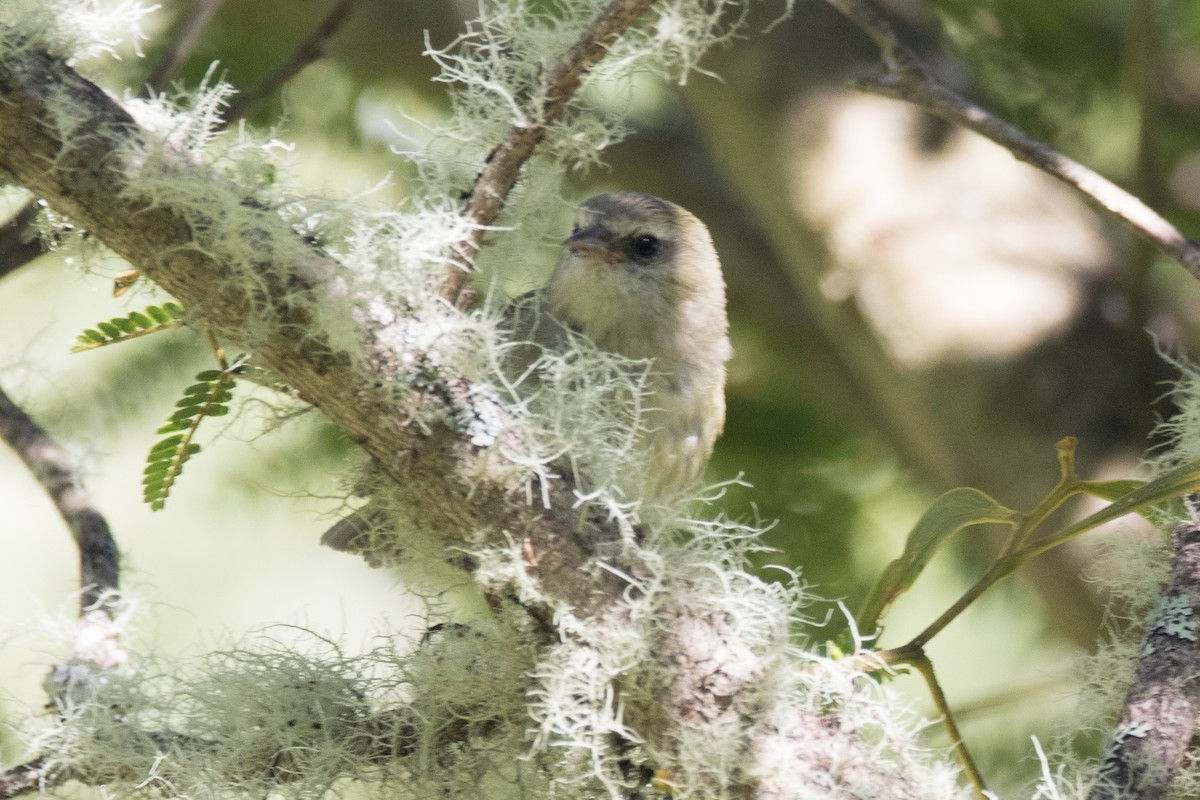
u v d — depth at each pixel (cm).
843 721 462
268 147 496
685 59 544
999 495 857
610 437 525
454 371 466
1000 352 878
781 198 991
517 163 503
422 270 477
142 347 932
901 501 1010
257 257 451
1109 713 529
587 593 461
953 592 1005
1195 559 484
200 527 1134
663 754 456
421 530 523
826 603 949
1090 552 796
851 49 1017
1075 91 998
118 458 982
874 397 1011
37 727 511
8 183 487
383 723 515
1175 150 1011
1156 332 870
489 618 510
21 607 1167
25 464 588
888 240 939
